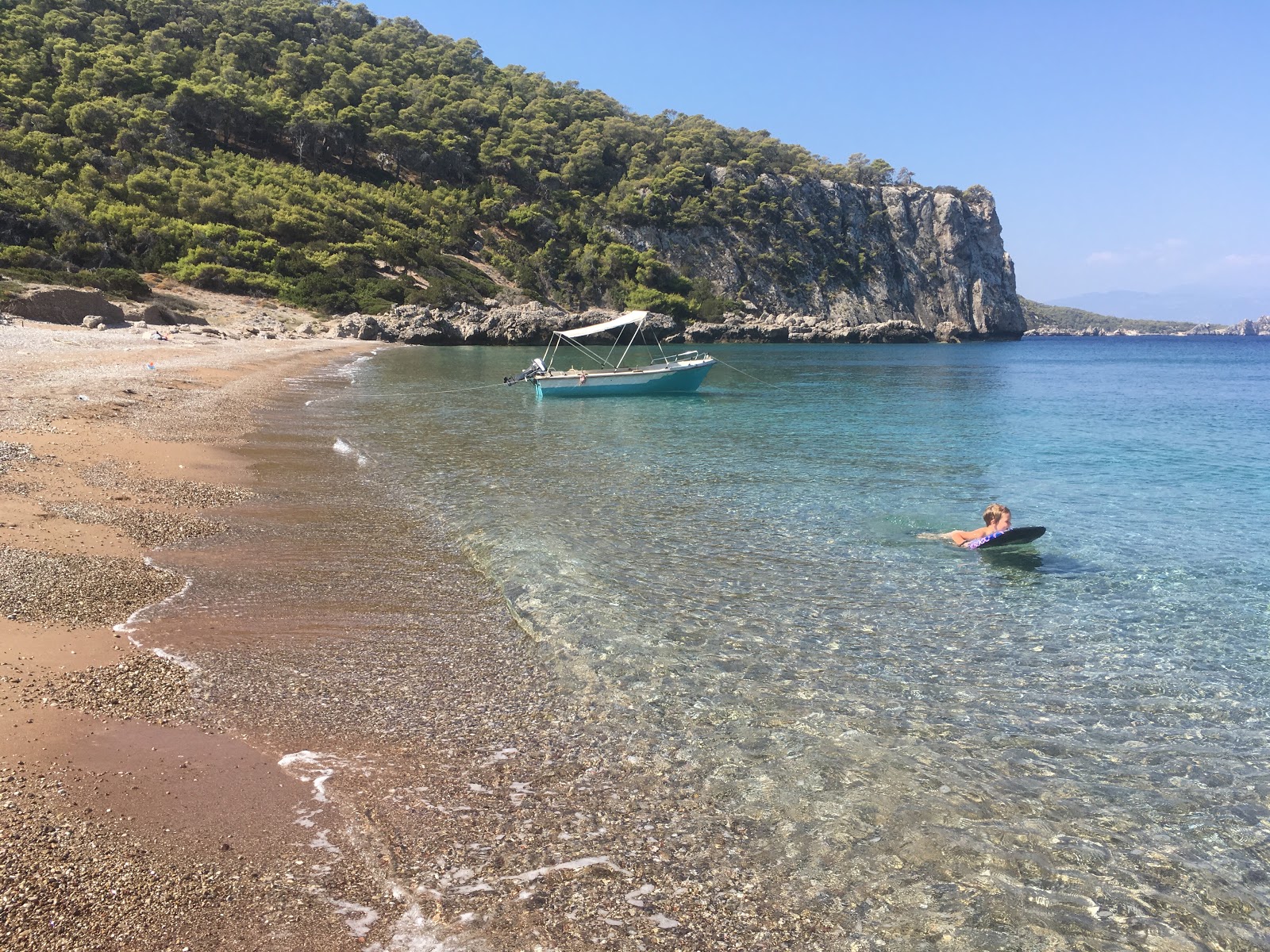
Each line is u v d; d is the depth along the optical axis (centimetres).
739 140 15625
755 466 1838
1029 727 661
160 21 11594
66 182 7100
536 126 13150
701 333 10412
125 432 1764
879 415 2930
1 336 3491
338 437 2064
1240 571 1092
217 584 920
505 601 919
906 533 1266
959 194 16825
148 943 382
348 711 646
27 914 392
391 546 1120
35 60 9231
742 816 522
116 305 4828
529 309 8325
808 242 14138
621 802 533
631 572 1040
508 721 642
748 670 754
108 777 521
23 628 735
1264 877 480
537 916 420
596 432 2383
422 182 11538
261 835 475
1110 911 446
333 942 392
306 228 8188
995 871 475
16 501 1120
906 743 625
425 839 481
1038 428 2600
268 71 12025
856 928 424
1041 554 1168
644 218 12769
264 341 5500
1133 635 868
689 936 412
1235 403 3569
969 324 15362
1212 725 672
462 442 2105
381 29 14800
